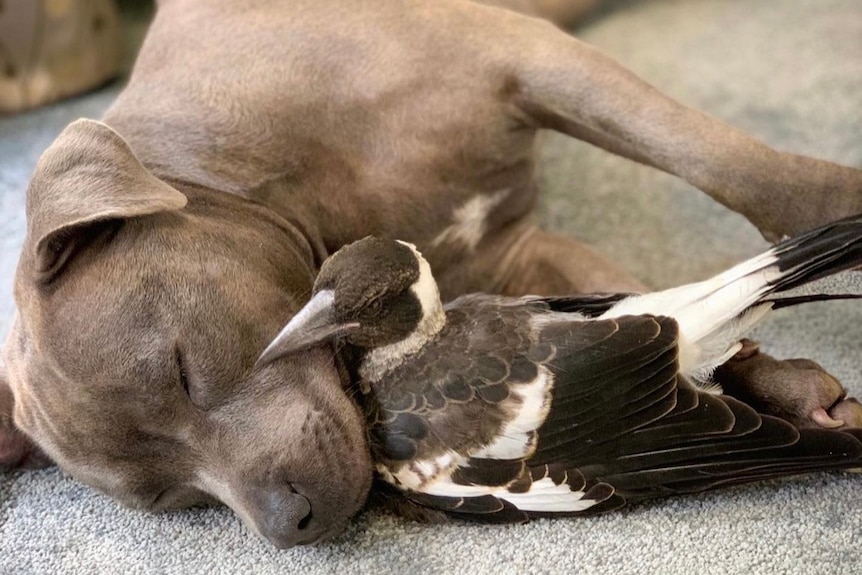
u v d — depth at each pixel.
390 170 1.13
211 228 1.04
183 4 1.19
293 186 1.11
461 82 1.13
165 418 0.99
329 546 1.01
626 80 1.12
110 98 1.74
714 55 1.56
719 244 1.28
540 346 0.97
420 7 1.14
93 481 1.02
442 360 0.98
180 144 1.10
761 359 1.02
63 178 0.98
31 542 1.06
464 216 1.18
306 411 1.00
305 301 1.05
